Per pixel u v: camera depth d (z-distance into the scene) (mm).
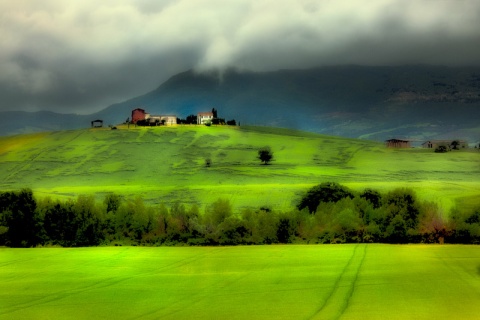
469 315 50188
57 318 52594
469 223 98250
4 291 65375
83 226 102375
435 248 90875
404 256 83125
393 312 51750
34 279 72438
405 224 98000
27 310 55812
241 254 89062
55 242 102188
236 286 65812
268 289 63594
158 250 95312
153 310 55062
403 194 103438
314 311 52875
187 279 70875
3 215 102750
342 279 68000
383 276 69062
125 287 66750
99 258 88125
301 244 98812
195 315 52594
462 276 68188
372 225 99438
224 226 100938
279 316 51344
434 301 55750
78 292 64312
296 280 68250
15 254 92938
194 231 101875
